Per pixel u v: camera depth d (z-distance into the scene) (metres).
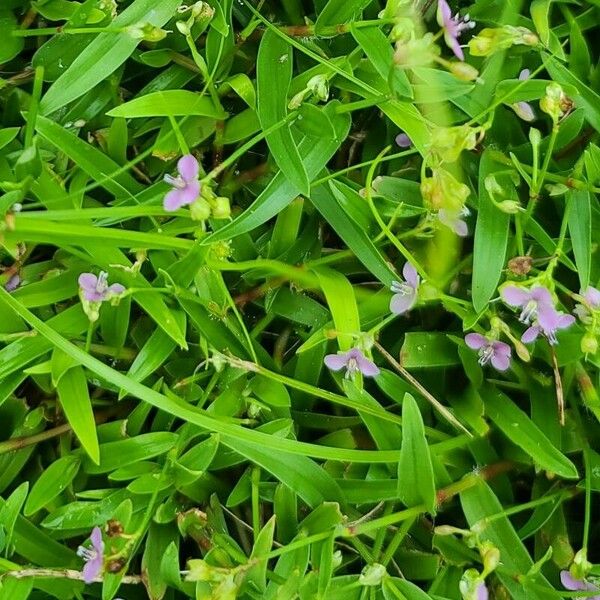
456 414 0.40
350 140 0.42
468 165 0.41
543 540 0.40
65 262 0.40
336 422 0.40
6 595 0.38
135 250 0.39
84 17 0.40
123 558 0.37
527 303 0.38
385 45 0.40
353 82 0.40
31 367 0.39
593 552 0.41
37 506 0.39
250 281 0.40
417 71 0.40
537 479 0.40
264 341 0.41
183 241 0.38
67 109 0.41
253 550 0.38
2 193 0.40
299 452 0.38
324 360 0.39
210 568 0.37
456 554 0.39
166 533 0.39
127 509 0.38
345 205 0.40
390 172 0.41
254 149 0.42
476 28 0.42
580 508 0.41
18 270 0.40
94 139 0.41
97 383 0.40
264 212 0.39
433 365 0.40
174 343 0.39
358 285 0.41
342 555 0.40
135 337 0.40
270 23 0.40
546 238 0.40
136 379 0.39
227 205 0.37
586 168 0.40
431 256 0.40
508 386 0.40
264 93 0.40
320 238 0.41
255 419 0.40
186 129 0.41
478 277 0.39
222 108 0.40
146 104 0.39
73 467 0.39
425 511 0.38
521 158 0.41
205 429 0.39
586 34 0.43
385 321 0.39
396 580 0.38
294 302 0.40
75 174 0.40
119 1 0.41
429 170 0.41
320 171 0.40
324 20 0.41
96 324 0.40
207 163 0.42
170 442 0.39
